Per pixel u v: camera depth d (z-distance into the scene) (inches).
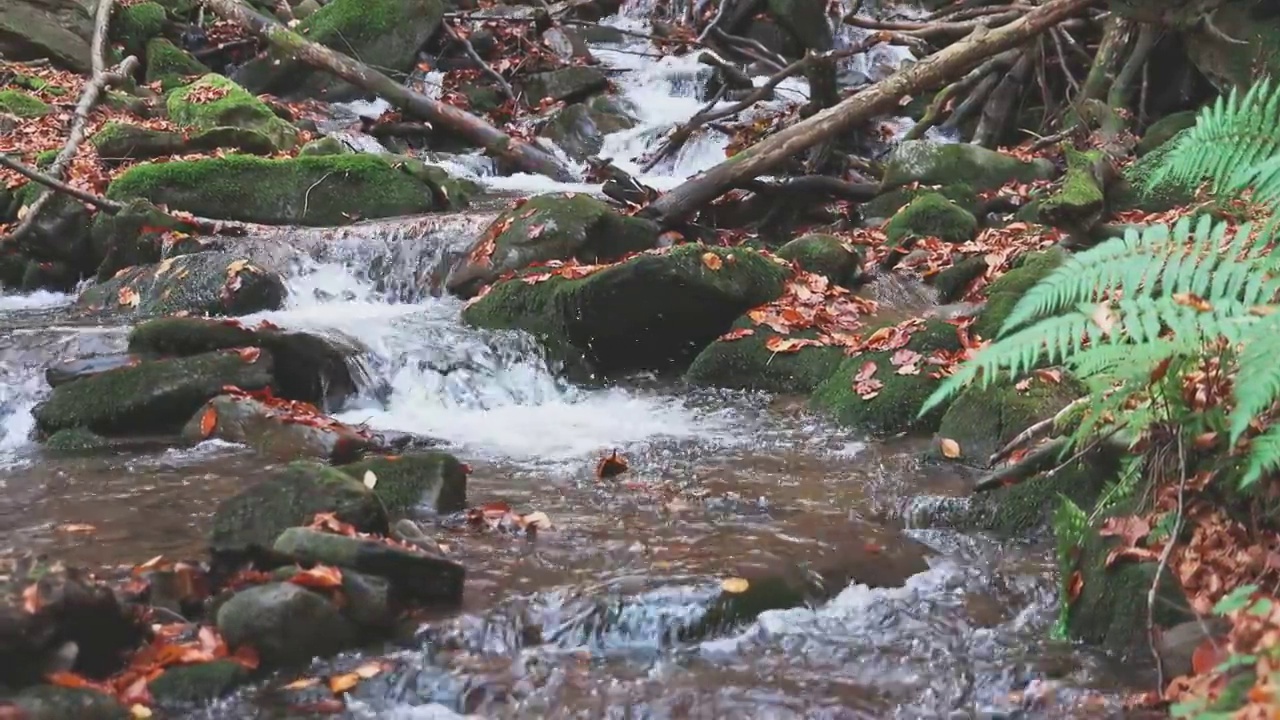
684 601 177.0
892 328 314.7
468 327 337.7
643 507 226.2
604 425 292.4
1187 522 170.4
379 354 313.4
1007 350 149.7
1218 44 478.6
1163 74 517.7
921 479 243.1
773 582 186.7
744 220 456.1
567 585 184.7
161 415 274.4
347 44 645.9
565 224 381.1
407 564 174.2
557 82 659.4
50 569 152.3
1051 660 165.6
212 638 160.6
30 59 598.5
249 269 363.3
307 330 322.3
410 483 223.6
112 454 257.4
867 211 448.8
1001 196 436.8
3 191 432.5
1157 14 478.6
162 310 358.6
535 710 153.4
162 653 156.2
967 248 388.5
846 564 197.5
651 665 165.9
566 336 334.6
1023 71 533.3
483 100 648.4
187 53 642.8
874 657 167.8
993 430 253.4
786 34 697.0
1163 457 176.6
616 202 452.1
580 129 620.1
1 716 136.0
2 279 407.2
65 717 139.2
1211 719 126.9
